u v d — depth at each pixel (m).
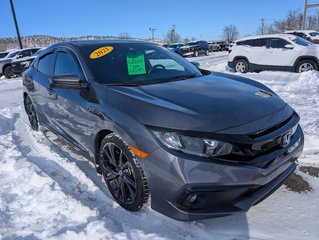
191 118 2.38
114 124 2.72
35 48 17.75
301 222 2.67
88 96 3.15
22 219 2.79
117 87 2.99
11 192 3.25
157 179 2.42
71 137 3.74
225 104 2.62
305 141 4.38
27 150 4.50
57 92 3.77
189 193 2.29
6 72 17.22
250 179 2.29
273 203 2.95
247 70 12.72
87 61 3.38
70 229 2.61
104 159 3.05
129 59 3.54
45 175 3.51
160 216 2.76
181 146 2.31
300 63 11.31
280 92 7.78
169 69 3.66
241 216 2.77
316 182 3.33
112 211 2.89
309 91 7.81
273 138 2.43
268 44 12.16
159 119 2.45
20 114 6.80
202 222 2.69
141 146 2.48
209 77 3.56
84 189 3.28
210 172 2.25
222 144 2.27
